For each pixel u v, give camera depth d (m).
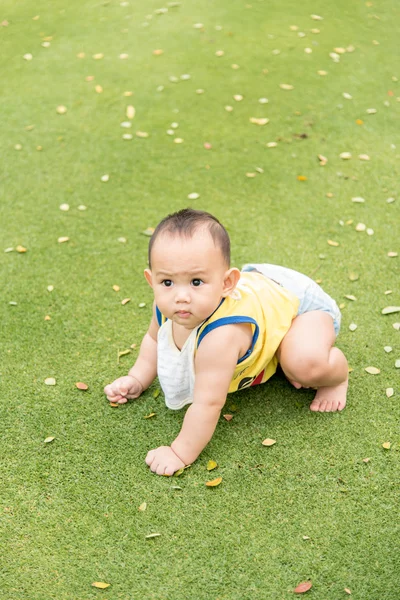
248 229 3.64
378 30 6.01
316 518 2.16
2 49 5.69
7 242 3.57
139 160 4.28
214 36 5.86
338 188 3.99
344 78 5.22
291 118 4.71
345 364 2.50
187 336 2.25
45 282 3.28
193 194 3.93
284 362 2.42
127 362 2.81
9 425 2.52
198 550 2.07
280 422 2.51
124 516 2.18
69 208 3.84
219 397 2.22
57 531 2.14
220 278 2.09
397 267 3.35
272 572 2.01
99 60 5.50
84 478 2.31
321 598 1.94
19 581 2.00
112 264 3.40
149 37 5.86
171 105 4.88
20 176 4.13
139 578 2.00
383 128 4.62
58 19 6.21
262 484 2.28
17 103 4.93
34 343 2.91
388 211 3.79
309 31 5.94
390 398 2.61
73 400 2.62
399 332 2.94
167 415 2.55
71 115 4.78
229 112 4.79
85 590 1.97
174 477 2.30
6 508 2.21
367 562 2.03
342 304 3.11
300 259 3.41
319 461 2.35
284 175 4.11
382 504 2.20
